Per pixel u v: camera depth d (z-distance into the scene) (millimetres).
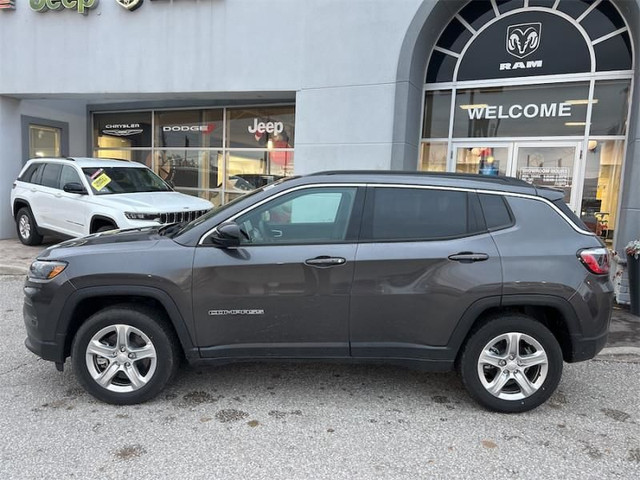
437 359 3615
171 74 9391
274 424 3471
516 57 8016
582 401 3928
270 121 11078
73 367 3676
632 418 3664
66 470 2896
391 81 8023
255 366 4504
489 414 3674
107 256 3600
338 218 3670
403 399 3902
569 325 3553
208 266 3545
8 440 3203
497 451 3176
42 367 4398
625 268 6695
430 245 3564
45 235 9484
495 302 3510
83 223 8133
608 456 3152
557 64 7781
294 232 3678
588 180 7750
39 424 3408
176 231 3943
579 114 7730
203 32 9117
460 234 3604
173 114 12047
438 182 3693
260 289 3559
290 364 4566
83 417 3516
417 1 7797
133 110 12445
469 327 3566
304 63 8570
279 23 8672
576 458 3119
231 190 11602
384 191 3693
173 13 9250
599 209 7703
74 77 9930
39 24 9992
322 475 2891
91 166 8734
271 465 2984
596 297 3549
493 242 3564
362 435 3344
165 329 3664
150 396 3693
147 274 3535
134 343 3697
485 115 8336
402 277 3543
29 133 11383
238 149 11438
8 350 4797
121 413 3582
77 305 3621
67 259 3625
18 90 10258
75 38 9836
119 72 9680
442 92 8562
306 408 3719
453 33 8352
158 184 9227
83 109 12805
